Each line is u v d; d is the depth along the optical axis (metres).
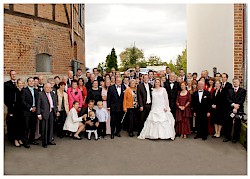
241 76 10.04
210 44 13.77
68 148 8.53
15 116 8.59
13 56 11.03
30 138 8.99
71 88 10.09
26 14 11.55
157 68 43.03
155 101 9.74
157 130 9.48
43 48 12.32
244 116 9.23
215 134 9.80
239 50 10.06
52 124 8.98
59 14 13.30
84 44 20.62
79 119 9.67
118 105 9.80
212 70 13.45
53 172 6.55
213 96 9.65
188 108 9.72
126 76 11.35
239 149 8.27
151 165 6.99
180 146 8.66
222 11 11.87
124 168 6.79
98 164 7.09
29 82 8.73
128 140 9.48
